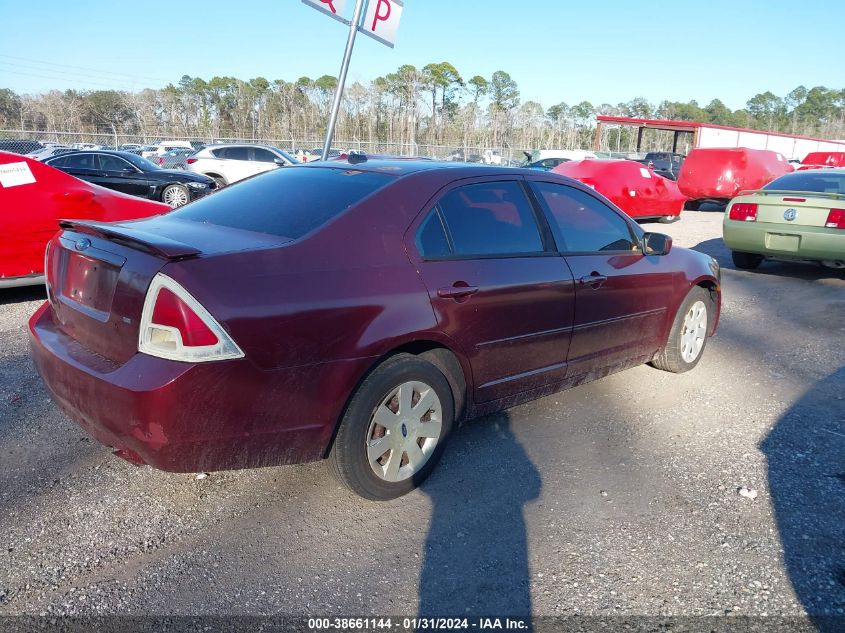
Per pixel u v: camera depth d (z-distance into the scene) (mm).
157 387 2461
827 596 2596
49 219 6371
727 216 9227
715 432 4078
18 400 4199
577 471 3547
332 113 8172
